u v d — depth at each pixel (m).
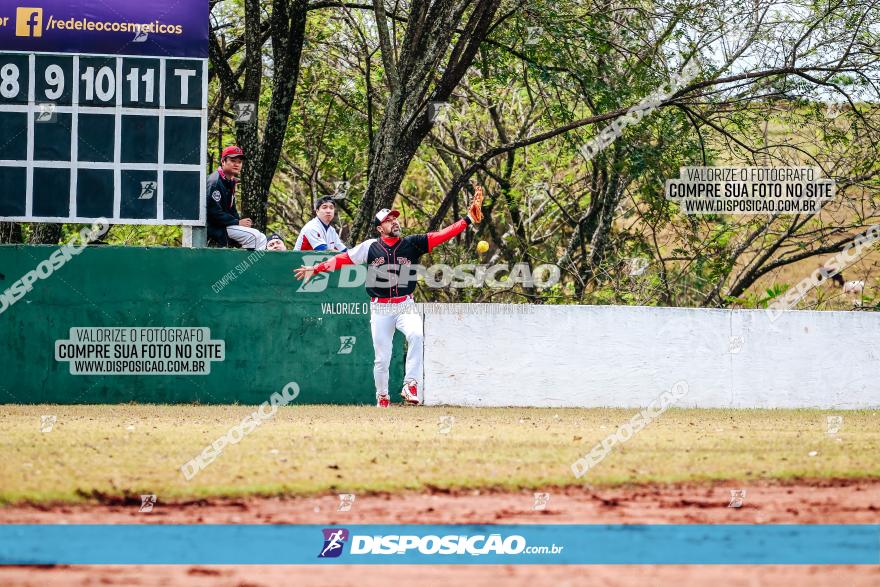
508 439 22.39
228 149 34.06
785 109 55.69
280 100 47.72
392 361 32.25
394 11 56.94
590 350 33.50
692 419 28.47
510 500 17.52
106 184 31.97
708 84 51.78
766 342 34.50
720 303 56.91
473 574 14.31
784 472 19.62
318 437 22.00
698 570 14.41
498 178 63.03
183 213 32.34
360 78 65.69
